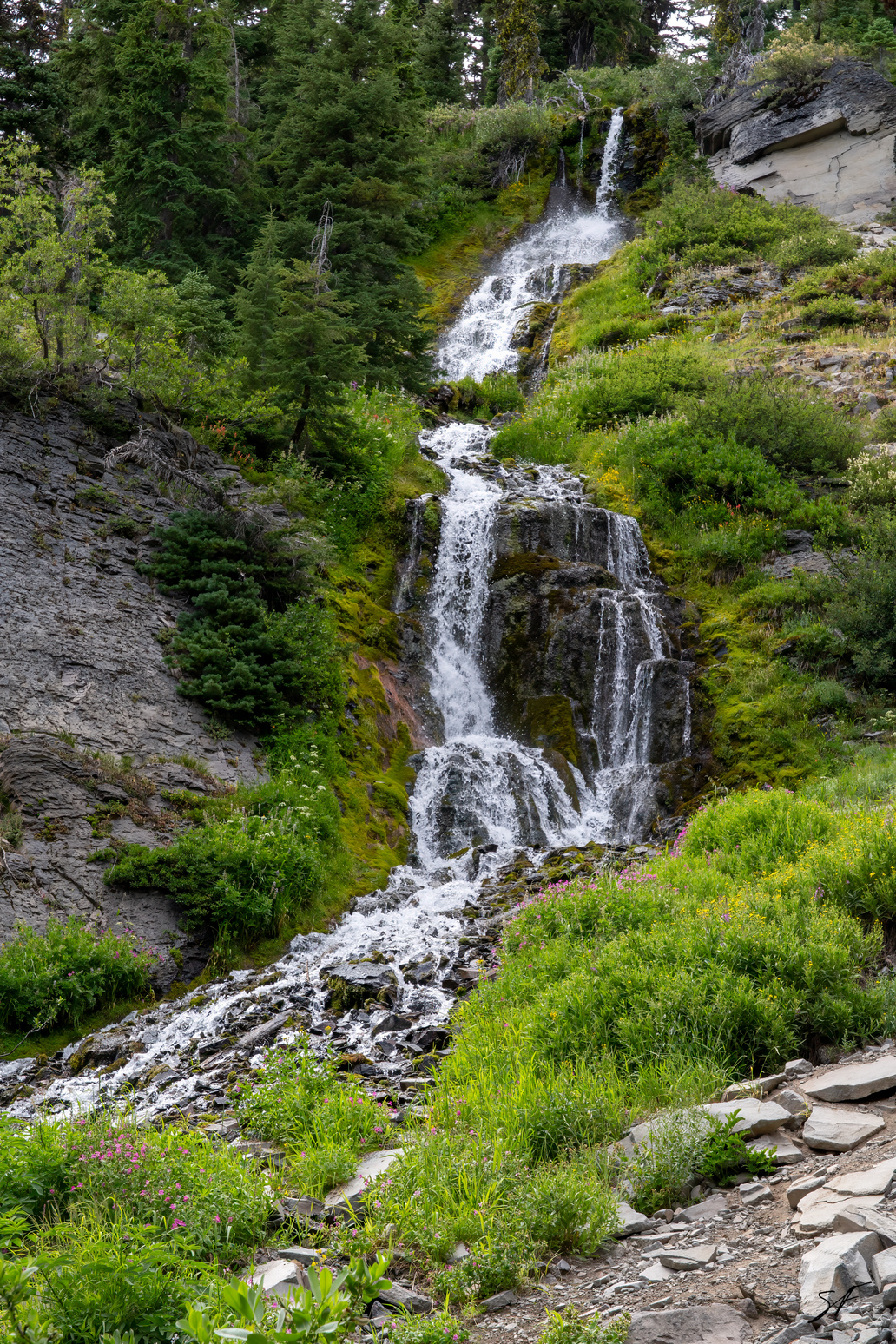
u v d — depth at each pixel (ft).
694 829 36.88
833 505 64.85
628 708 56.39
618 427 77.77
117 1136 18.21
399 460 69.51
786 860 31.17
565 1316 13.70
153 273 58.70
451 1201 17.22
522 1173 17.90
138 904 36.60
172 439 56.29
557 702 56.90
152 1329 12.92
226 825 39.91
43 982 32.40
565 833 50.21
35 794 37.78
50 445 52.21
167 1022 32.24
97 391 55.52
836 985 22.52
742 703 52.49
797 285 97.09
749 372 81.46
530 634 59.72
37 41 114.93
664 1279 14.65
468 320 114.52
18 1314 12.56
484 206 140.46
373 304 80.64
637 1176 17.53
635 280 108.68
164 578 49.80
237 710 46.34
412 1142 19.74
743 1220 15.80
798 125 125.70
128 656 45.21
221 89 85.61
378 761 50.67
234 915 37.40
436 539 64.08
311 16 111.75
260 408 59.82
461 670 59.98
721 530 64.80
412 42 107.45
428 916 38.93
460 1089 22.22
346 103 86.38
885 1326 12.12
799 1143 17.75
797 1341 12.28
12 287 55.26
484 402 91.04
